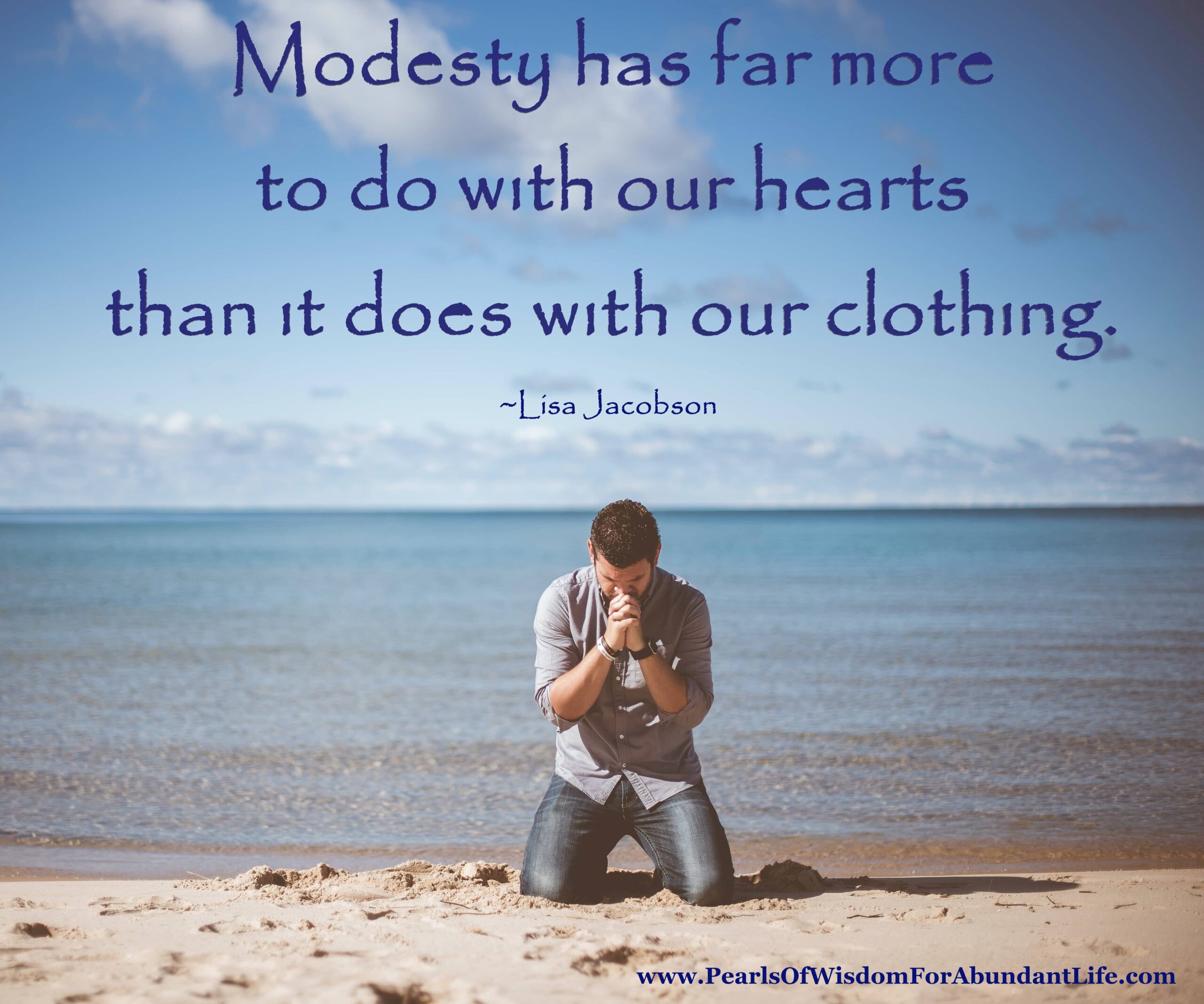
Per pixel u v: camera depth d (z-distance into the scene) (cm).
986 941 623
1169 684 2291
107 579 7031
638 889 816
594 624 783
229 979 517
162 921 666
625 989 515
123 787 1405
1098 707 2017
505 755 1639
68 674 2569
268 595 5594
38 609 4600
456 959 562
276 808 1291
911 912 705
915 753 1609
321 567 8794
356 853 1091
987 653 2869
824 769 1499
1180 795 1338
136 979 516
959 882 860
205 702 2166
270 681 2481
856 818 1232
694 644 791
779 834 1166
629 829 795
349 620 4188
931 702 2081
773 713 1972
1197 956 586
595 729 771
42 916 681
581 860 755
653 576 780
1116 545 11638
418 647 3234
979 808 1276
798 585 5969
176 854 1075
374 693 2291
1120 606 4316
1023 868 1020
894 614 4097
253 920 659
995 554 9875
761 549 12344
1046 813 1248
